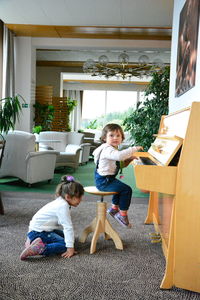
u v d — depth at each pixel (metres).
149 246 2.77
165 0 5.63
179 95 3.67
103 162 2.72
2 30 7.07
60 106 11.80
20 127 7.82
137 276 2.18
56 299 1.84
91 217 3.58
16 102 5.39
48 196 4.62
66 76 14.38
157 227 3.07
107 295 1.91
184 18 3.44
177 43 4.00
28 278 2.09
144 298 1.89
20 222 3.30
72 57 10.91
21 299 1.83
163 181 2.03
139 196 4.93
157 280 2.13
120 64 7.54
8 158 5.40
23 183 5.61
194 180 1.98
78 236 2.95
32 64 7.95
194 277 1.99
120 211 2.78
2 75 7.08
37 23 7.07
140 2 5.75
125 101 16.17
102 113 16.28
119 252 2.60
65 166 7.69
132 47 7.89
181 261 2.00
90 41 7.88
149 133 5.55
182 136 2.28
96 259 2.44
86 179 6.38
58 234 2.71
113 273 2.21
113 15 6.46
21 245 2.65
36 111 9.27
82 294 1.90
